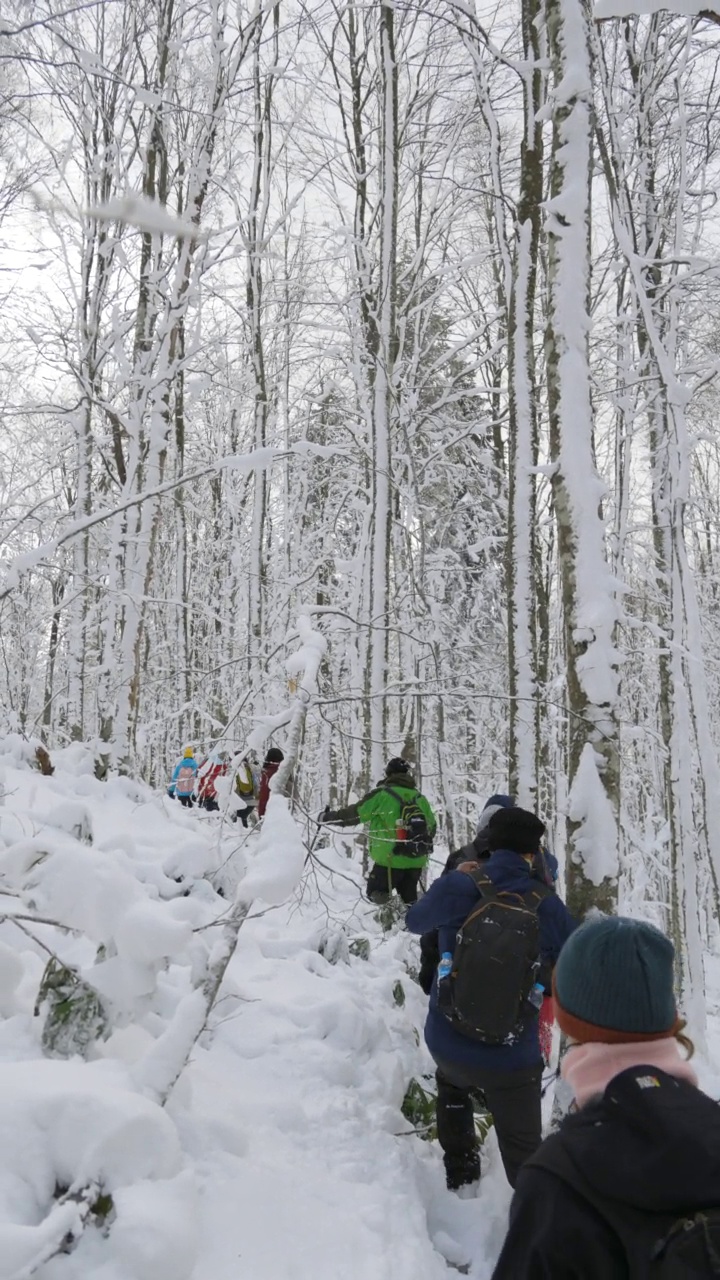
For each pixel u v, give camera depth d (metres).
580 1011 1.50
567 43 4.19
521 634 6.30
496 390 10.99
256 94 10.33
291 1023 4.21
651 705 12.21
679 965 8.30
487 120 7.25
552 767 10.04
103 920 2.83
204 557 16.42
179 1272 2.11
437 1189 3.77
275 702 6.82
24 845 3.12
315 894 6.80
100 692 9.17
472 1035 3.50
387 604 9.42
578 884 3.90
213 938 4.41
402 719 11.93
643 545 9.24
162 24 8.77
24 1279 1.91
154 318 10.19
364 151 11.77
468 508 13.30
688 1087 1.39
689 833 7.74
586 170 4.20
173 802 8.29
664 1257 1.20
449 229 12.12
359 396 12.04
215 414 15.30
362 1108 3.81
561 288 4.18
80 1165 2.16
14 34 4.29
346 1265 2.65
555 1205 1.30
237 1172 2.81
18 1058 2.72
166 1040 2.62
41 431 10.54
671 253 8.26
